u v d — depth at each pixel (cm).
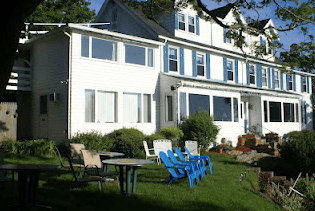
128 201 704
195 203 739
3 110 1686
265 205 828
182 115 1809
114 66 1727
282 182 1101
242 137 2092
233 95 2130
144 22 2034
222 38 2442
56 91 1661
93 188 811
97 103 1650
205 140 1675
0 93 514
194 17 2248
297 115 2723
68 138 1538
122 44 1769
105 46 1703
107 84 1692
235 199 812
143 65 1866
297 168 1286
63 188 801
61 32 1625
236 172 1202
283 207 854
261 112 2344
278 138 2144
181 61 2080
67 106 1569
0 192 743
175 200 749
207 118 1711
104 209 639
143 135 1606
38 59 1820
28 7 519
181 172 944
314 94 3456
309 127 3069
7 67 513
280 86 2811
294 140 1334
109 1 2352
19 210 588
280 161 1368
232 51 2452
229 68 2427
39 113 1781
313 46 1129
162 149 1363
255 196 888
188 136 1688
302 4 1030
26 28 1944
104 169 905
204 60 2241
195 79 1969
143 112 1845
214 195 824
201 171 1030
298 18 1039
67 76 1585
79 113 1583
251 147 1988
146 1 1185
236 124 2131
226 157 1619
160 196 778
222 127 2028
